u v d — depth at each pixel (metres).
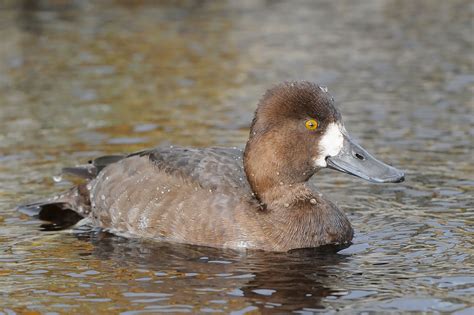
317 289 9.12
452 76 18.81
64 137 15.12
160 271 9.76
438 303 8.66
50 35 23.30
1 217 11.72
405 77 18.86
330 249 10.44
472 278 9.30
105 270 9.81
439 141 14.48
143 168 11.51
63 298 8.98
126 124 15.89
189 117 16.25
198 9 27.00
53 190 12.59
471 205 11.70
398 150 14.05
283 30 23.98
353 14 26.05
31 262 10.12
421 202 11.89
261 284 9.30
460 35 22.88
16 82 19.03
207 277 9.54
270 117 10.71
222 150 11.58
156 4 27.69
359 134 14.95
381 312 8.47
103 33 23.64
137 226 11.15
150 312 8.56
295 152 10.66
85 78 19.31
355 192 12.42
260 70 19.81
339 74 19.27
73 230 11.39
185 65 20.41
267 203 10.77
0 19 25.08
